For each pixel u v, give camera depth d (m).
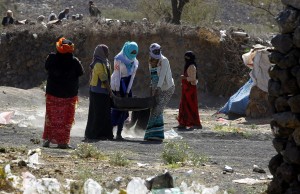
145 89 70.44
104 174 20.17
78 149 25.08
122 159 23.27
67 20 79.56
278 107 17.72
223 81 68.81
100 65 32.31
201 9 95.50
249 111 48.50
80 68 28.58
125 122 34.62
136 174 20.55
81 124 41.75
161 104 32.56
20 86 76.31
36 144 29.17
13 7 127.00
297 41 17.02
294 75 17.23
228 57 69.38
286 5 17.78
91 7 91.88
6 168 17.84
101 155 24.98
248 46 69.12
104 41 73.06
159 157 26.28
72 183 17.58
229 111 50.34
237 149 30.84
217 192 17.81
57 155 24.95
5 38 77.50
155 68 32.62
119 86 33.16
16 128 35.78
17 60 77.31
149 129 32.50
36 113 46.38
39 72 76.62
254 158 27.73
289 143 17.39
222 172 22.00
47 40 76.56
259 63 48.22
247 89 51.03
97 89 32.47
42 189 16.67
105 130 32.69
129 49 33.12
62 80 28.20
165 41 71.06
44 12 128.62
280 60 17.44
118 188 17.83
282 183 17.62
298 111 17.16
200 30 70.50
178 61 70.56
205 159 24.91
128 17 114.69
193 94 40.38
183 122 40.41
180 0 90.75
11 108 51.78
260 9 96.25
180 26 71.50
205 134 36.72
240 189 18.86
